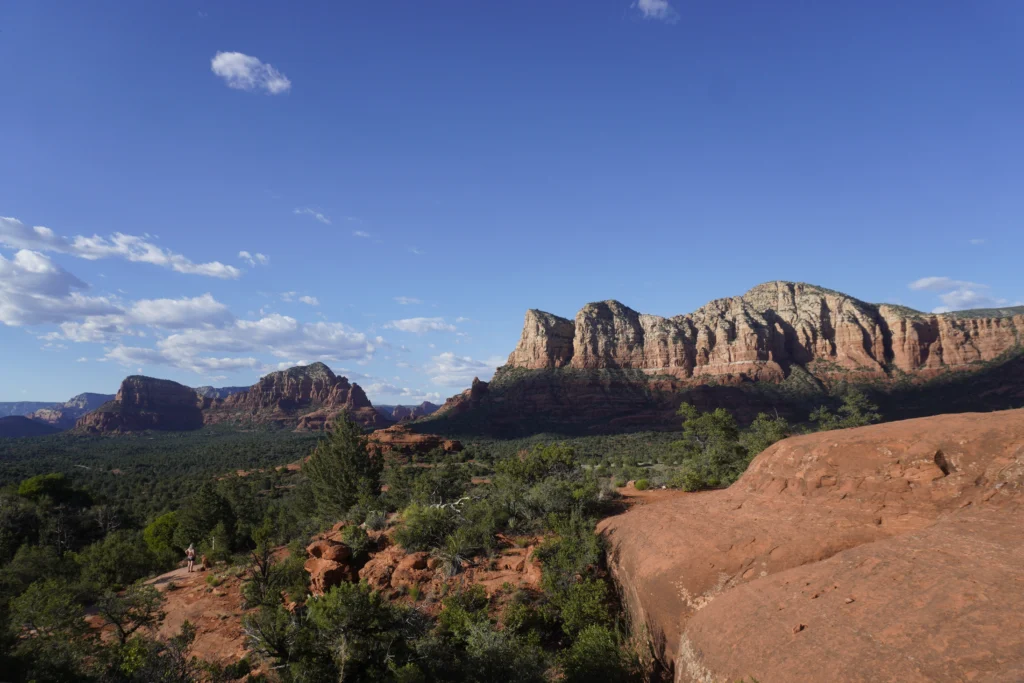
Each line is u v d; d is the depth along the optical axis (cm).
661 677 1252
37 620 2027
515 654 1455
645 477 3747
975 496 1102
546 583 1830
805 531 1260
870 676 754
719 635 1055
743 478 1767
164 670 1673
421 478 3444
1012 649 671
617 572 1778
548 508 2352
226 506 4631
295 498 6009
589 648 1395
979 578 836
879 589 935
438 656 1577
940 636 760
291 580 2409
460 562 2045
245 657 1939
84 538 5716
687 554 1380
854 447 1414
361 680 1545
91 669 1758
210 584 2859
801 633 923
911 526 1126
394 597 1983
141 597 2262
